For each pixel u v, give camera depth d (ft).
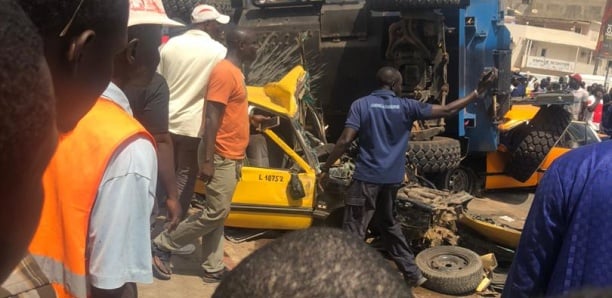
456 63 25.70
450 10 25.39
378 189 17.10
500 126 28.17
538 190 6.79
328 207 19.07
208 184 14.76
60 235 5.63
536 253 6.64
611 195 6.12
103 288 5.80
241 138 14.84
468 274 17.75
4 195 2.94
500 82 26.35
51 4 4.17
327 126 25.98
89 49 4.58
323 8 25.88
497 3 26.55
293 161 19.70
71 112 4.75
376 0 21.90
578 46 160.86
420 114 17.07
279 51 25.70
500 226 20.07
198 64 15.65
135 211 5.95
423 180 23.20
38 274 4.92
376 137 16.96
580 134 32.14
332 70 25.72
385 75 17.38
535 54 158.92
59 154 5.66
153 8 7.81
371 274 2.99
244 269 3.10
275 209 19.08
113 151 5.77
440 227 19.70
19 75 2.75
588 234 6.18
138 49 7.53
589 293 2.15
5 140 2.73
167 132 12.77
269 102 20.30
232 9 27.22
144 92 12.38
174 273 16.16
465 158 29.32
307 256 3.04
